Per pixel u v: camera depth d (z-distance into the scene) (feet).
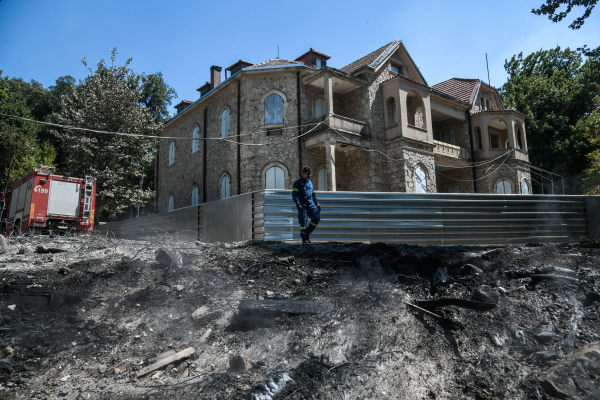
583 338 13.00
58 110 121.60
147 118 74.18
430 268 19.84
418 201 36.91
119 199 71.05
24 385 12.00
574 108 103.76
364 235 35.17
